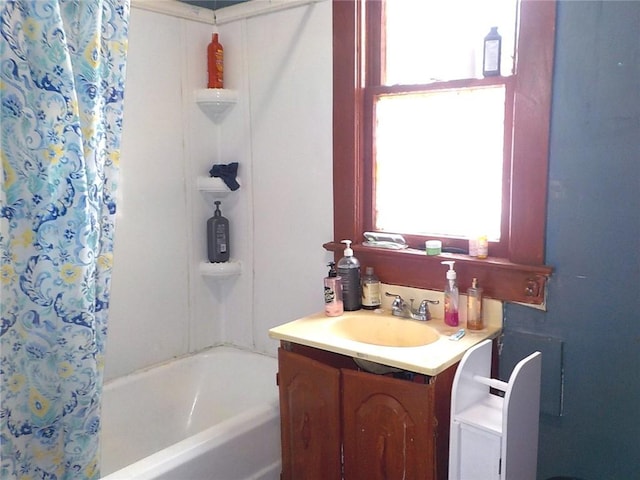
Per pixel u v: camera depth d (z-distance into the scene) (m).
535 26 1.77
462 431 1.61
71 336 1.59
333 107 2.28
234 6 2.56
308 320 2.08
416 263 2.12
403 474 1.73
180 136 2.60
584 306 1.79
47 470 1.67
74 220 1.56
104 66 1.70
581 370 1.82
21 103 1.50
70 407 1.63
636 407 1.73
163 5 2.45
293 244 2.54
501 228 1.99
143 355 2.56
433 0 2.08
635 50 1.63
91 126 1.62
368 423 1.78
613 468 1.79
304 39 2.37
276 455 2.14
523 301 1.89
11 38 1.47
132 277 2.49
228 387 2.72
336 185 2.31
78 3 1.60
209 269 2.72
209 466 1.91
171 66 2.53
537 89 1.79
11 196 1.51
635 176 1.67
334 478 1.89
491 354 1.83
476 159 2.03
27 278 1.54
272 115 2.52
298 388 1.96
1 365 1.54
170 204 2.60
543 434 1.91
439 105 2.09
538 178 1.82
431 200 2.16
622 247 1.71
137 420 2.47
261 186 2.62
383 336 2.08
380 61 2.21
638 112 1.64
